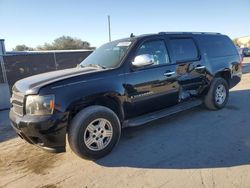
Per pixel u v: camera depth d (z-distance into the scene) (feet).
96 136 12.23
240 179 9.85
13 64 36.76
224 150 12.51
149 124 17.15
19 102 11.68
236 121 16.83
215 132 15.03
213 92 18.83
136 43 14.30
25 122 10.99
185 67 16.55
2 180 11.03
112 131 12.73
